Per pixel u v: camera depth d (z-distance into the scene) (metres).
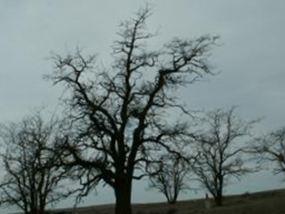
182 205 88.00
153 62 49.56
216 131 81.62
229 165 81.00
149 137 48.78
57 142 49.69
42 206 56.78
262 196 84.88
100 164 48.03
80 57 49.47
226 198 92.56
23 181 58.09
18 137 59.66
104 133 48.69
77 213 75.62
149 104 49.34
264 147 86.44
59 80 49.44
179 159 48.66
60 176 48.41
